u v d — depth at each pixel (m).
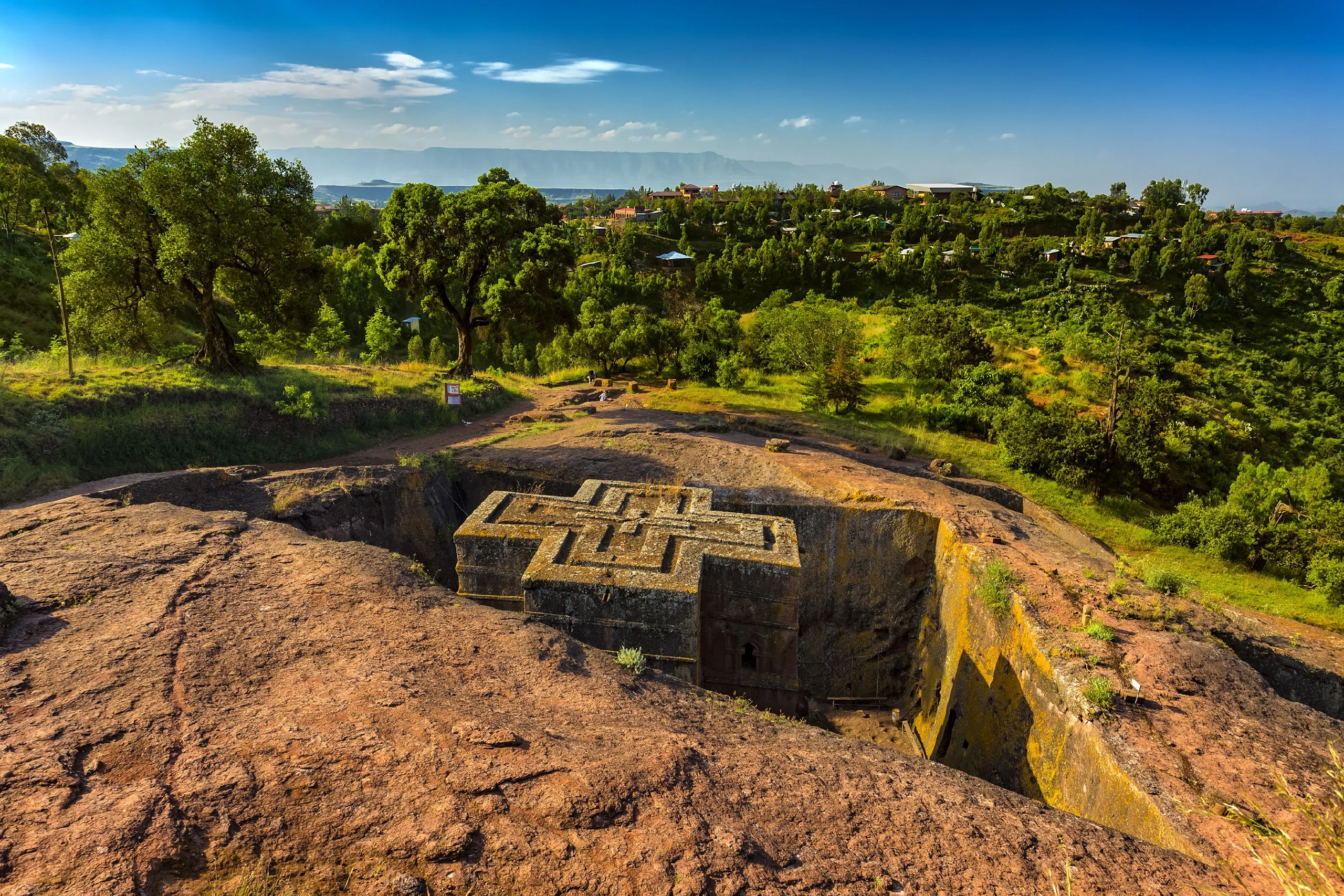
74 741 4.65
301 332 20.14
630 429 19.59
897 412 27.70
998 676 9.84
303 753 4.77
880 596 13.75
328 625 6.73
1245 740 6.80
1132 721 7.09
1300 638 10.39
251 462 15.19
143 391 14.79
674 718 6.14
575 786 4.73
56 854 3.75
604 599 9.20
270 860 3.92
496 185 27.83
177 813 4.14
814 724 12.93
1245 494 21.17
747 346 35.88
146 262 17.64
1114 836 5.17
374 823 4.25
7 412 12.06
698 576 9.37
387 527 13.17
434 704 5.54
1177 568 17.86
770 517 11.74
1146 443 22.84
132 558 7.77
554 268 28.41
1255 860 5.15
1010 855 4.78
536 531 10.63
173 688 5.41
